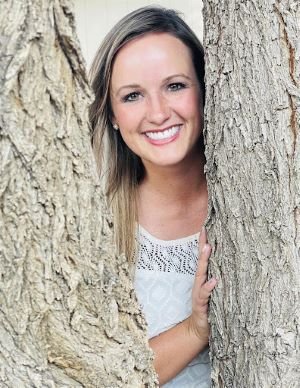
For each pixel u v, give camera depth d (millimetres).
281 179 1668
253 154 1698
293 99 1647
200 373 2318
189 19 6219
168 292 2379
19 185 1323
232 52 1709
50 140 1349
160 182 2375
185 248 2398
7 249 1343
